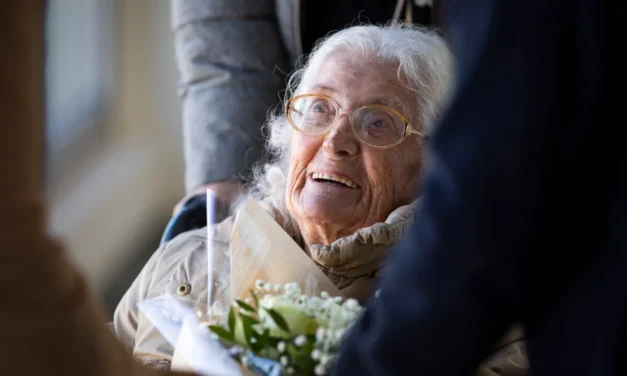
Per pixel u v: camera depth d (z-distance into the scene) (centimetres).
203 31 257
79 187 414
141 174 499
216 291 176
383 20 240
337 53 195
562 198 95
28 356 85
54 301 86
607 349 96
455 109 96
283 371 134
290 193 194
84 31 465
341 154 188
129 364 95
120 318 200
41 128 86
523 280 97
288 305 140
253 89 255
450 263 97
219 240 194
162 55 498
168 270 198
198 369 141
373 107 189
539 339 103
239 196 230
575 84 91
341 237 192
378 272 182
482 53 93
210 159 253
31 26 83
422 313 101
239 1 253
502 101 92
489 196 93
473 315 99
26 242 84
